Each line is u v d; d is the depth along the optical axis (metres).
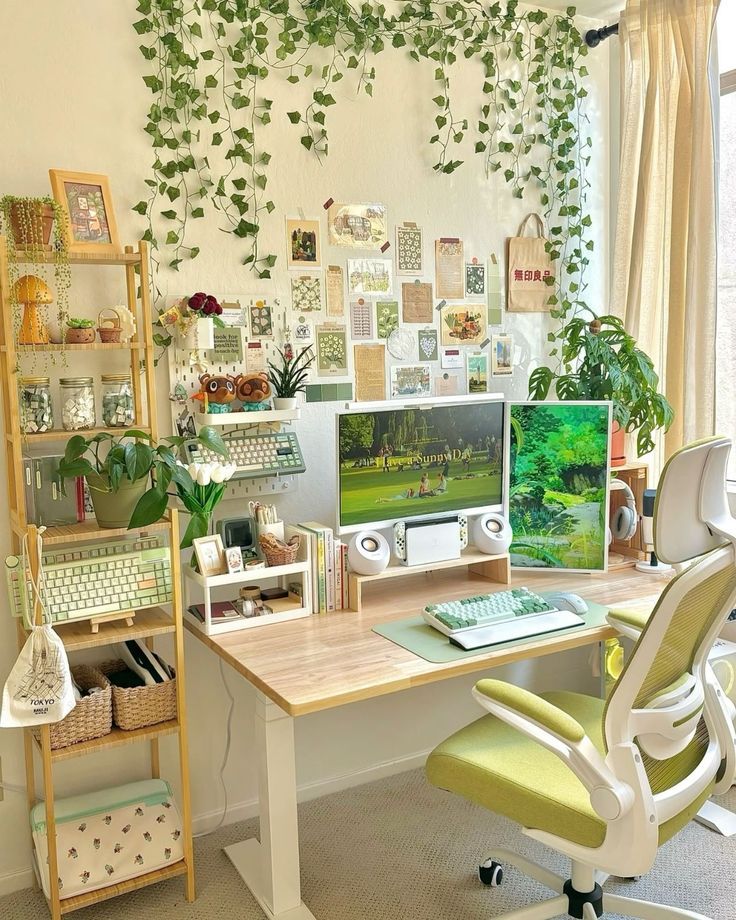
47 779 2.01
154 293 2.38
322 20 2.52
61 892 2.08
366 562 2.43
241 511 2.57
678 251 2.81
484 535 2.64
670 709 1.69
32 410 2.07
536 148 3.02
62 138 2.23
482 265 2.94
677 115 2.79
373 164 2.69
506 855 2.21
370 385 2.75
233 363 2.50
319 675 1.96
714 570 1.62
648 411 2.82
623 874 1.62
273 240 2.54
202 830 2.57
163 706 2.20
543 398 2.92
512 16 2.88
